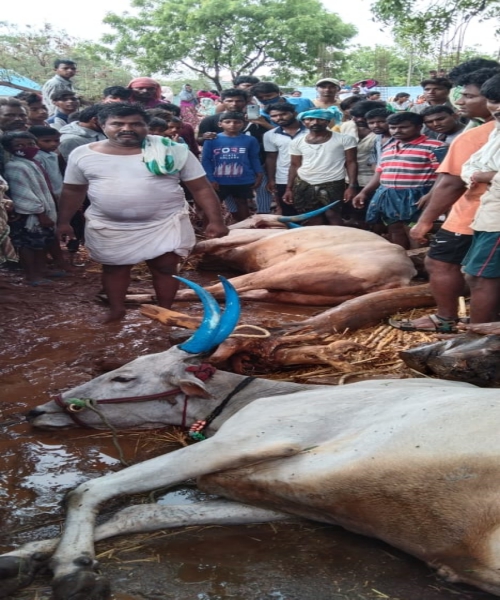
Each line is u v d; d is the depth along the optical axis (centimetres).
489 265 538
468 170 539
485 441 316
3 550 338
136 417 453
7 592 304
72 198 677
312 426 371
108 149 655
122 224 661
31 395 514
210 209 677
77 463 420
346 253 746
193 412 445
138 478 356
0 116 857
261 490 360
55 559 314
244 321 691
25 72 2272
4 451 434
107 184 648
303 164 985
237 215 1081
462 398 345
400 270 741
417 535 323
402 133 847
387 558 334
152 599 304
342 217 1050
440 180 586
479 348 480
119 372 456
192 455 362
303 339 543
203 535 354
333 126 1142
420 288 685
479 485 310
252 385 447
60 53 2433
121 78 2562
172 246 668
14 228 809
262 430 373
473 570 308
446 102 1010
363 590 310
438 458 318
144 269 902
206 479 378
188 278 880
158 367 454
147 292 790
